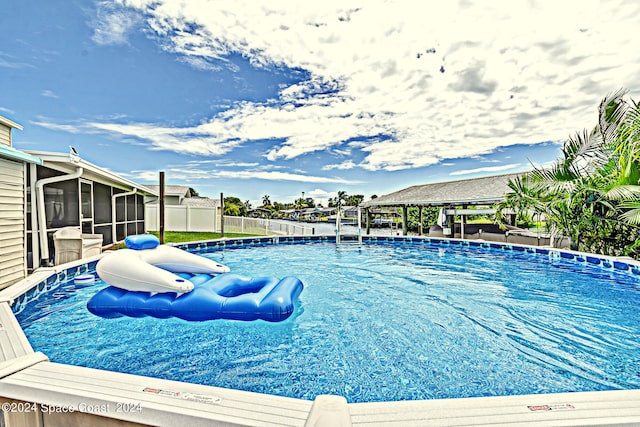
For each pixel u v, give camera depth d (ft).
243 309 13.00
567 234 28.35
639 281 20.59
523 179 31.42
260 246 41.65
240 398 5.35
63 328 12.73
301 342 11.71
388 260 30.37
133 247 15.97
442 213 48.14
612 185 23.85
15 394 5.69
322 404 5.14
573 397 5.30
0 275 15.66
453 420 4.80
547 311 15.08
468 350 11.08
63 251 21.98
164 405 5.15
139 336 12.01
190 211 63.31
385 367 9.93
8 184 16.47
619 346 11.30
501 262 28.07
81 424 5.41
